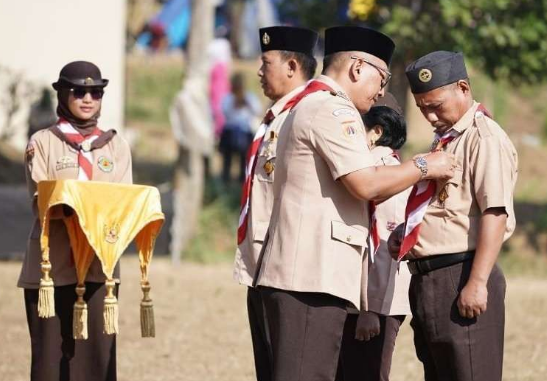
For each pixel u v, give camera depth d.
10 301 20.47
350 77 10.88
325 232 10.42
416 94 10.84
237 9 55.88
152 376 15.79
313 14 28.42
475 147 10.56
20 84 32.66
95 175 12.68
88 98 12.71
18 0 32.88
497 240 10.41
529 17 26.66
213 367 16.36
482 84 44.38
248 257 12.31
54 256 12.42
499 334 10.70
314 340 10.42
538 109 48.12
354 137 10.35
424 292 10.80
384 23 26.52
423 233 10.77
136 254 27.03
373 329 11.94
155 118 45.09
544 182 37.03
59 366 12.52
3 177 29.88
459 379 10.67
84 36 33.38
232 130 33.50
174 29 58.44
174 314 19.70
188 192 28.19
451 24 26.12
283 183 10.72
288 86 13.07
